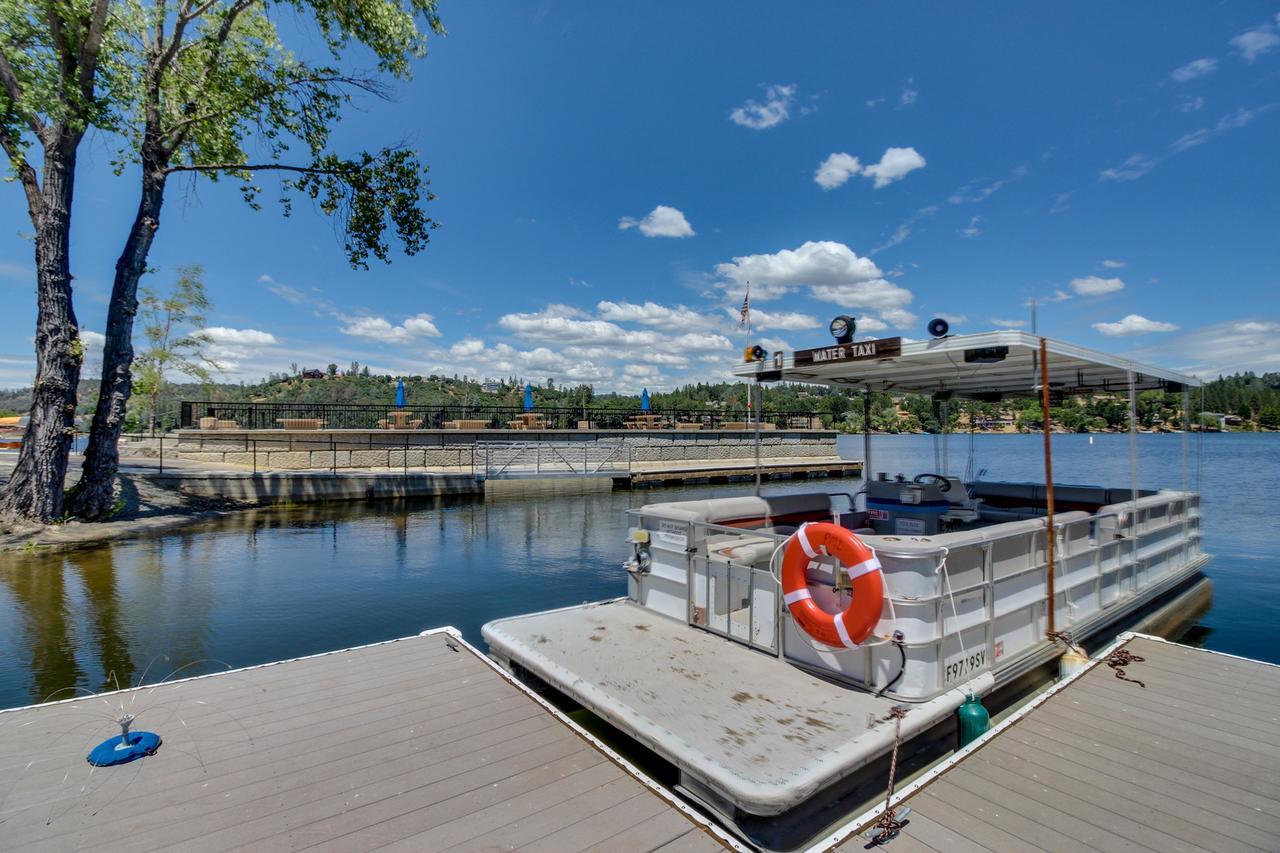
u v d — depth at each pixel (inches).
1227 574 464.4
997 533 190.5
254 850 109.7
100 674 267.6
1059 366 255.1
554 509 847.7
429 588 423.5
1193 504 361.4
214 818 119.2
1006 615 195.0
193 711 167.3
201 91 610.5
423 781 133.3
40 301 557.9
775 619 193.3
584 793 129.6
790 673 181.3
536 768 139.3
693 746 139.7
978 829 118.8
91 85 557.3
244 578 442.0
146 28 599.2
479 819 120.0
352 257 708.7
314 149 685.3
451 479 932.6
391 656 210.8
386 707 170.1
